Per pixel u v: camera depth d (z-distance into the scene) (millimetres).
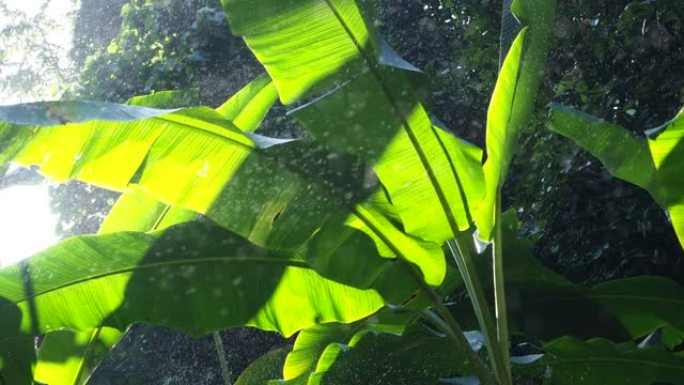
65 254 3535
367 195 3473
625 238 5586
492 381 3617
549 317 4273
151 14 9164
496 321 3877
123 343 9367
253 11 3201
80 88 9203
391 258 3654
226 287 3637
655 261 5457
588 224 5770
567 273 5867
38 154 3131
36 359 4164
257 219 3443
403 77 3232
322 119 3260
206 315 3609
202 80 8789
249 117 4215
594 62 6531
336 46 3219
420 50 8445
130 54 9094
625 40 6137
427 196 3484
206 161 3387
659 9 5891
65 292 3547
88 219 9367
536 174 6141
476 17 7488
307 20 3189
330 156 3418
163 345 9188
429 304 3748
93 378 9352
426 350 3785
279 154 3395
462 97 7887
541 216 5984
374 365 3787
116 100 9039
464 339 3682
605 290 4184
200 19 8688
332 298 3748
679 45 5887
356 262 3559
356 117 3268
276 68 3270
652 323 4223
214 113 3240
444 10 8336
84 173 3340
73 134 3109
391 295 3684
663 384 4305
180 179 3408
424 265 3680
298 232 3467
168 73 8750
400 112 3268
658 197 3805
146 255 3572
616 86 6059
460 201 3533
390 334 3766
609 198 5676
